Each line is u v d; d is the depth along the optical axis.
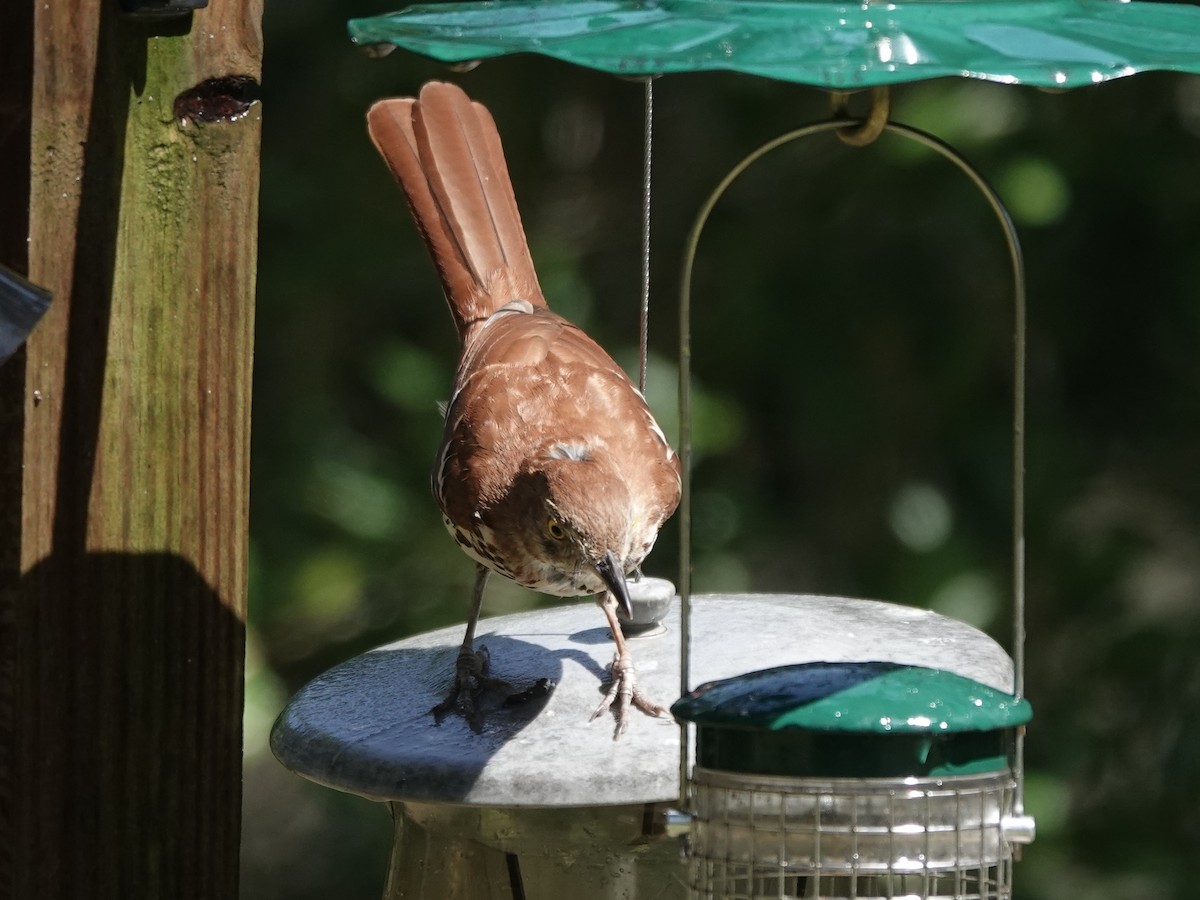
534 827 5.93
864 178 11.90
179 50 5.38
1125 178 11.70
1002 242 11.95
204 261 5.46
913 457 12.16
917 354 12.09
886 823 5.11
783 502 12.61
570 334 8.21
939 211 11.71
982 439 12.06
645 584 7.23
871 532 12.27
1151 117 11.74
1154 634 11.79
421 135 8.47
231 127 5.46
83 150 5.25
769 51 4.31
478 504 7.51
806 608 7.19
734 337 12.20
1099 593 11.89
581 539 7.08
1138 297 12.09
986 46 4.45
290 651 12.62
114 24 5.27
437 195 8.41
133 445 5.40
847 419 12.07
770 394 12.41
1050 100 11.60
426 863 6.14
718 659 6.45
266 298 12.44
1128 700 11.84
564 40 4.39
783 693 5.03
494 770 5.65
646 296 6.73
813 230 12.17
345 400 12.78
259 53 5.50
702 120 13.23
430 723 6.09
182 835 5.52
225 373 5.52
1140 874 11.45
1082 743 11.67
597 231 13.40
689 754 5.55
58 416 5.27
